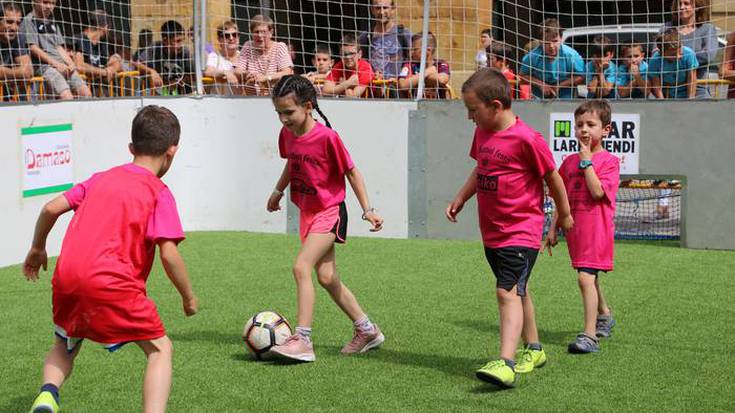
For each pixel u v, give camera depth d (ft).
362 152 32.91
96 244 13.48
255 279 26.23
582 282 19.35
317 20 35.68
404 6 35.01
